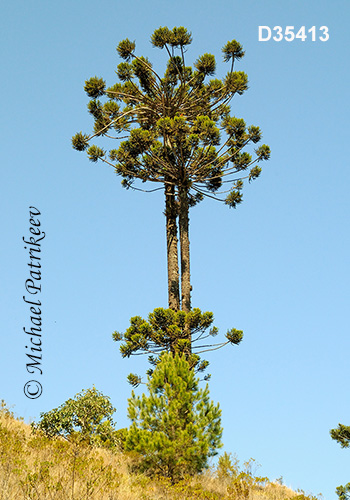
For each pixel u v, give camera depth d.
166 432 13.14
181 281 19.33
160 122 18.08
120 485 9.65
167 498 10.22
